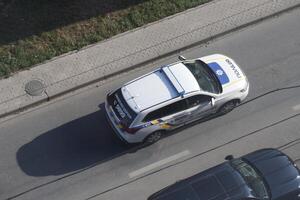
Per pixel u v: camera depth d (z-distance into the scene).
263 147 32.38
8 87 35.25
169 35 37.44
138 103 31.25
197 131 33.16
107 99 32.50
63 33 37.53
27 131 33.56
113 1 38.69
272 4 38.72
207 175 29.62
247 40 37.31
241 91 33.06
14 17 38.03
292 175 29.53
